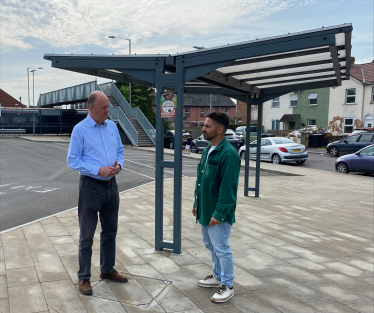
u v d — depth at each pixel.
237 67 5.07
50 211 6.93
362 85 29.78
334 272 4.07
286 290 3.57
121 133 30.41
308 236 5.47
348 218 6.68
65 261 4.16
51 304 3.13
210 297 3.36
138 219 6.27
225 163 3.11
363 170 13.57
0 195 8.44
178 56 4.28
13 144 24.83
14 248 4.60
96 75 5.21
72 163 3.20
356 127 30.39
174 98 4.35
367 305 3.30
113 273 3.63
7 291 3.37
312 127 29.89
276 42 3.73
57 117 35.56
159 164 4.52
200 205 3.41
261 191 9.59
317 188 10.30
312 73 5.64
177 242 4.50
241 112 46.34
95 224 3.37
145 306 3.15
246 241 5.16
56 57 4.66
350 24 3.38
